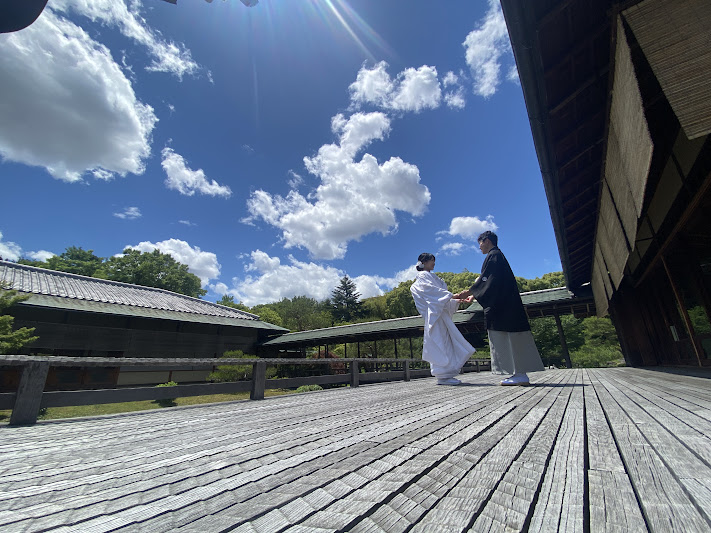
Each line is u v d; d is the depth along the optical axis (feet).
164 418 8.68
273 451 4.61
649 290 30.04
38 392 8.47
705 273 19.86
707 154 13.75
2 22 3.52
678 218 17.93
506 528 2.17
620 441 4.12
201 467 3.94
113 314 44.86
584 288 42.42
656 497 2.49
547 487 2.83
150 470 3.89
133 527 2.43
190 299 68.90
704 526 2.07
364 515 2.47
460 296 14.88
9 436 6.45
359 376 19.21
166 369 51.78
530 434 4.77
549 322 83.10
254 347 67.72
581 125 16.28
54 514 2.69
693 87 8.33
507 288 13.19
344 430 5.97
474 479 3.09
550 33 12.00
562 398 8.71
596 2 11.40
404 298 129.59
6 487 3.37
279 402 11.90
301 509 2.63
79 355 45.44
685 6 8.79
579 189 22.02
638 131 10.30
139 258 109.50
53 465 4.23
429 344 15.65
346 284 159.02
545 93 13.79
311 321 115.14
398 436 5.15
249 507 2.70
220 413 9.35
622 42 10.16
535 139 16.10
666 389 9.86
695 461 3.21
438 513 2.45
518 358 12.92
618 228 17.72
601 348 72.33
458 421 6.09
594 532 2.06
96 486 3.37
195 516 2.58
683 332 24.03
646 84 13.55
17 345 28.35
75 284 53.31
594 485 2.81
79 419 8.68
